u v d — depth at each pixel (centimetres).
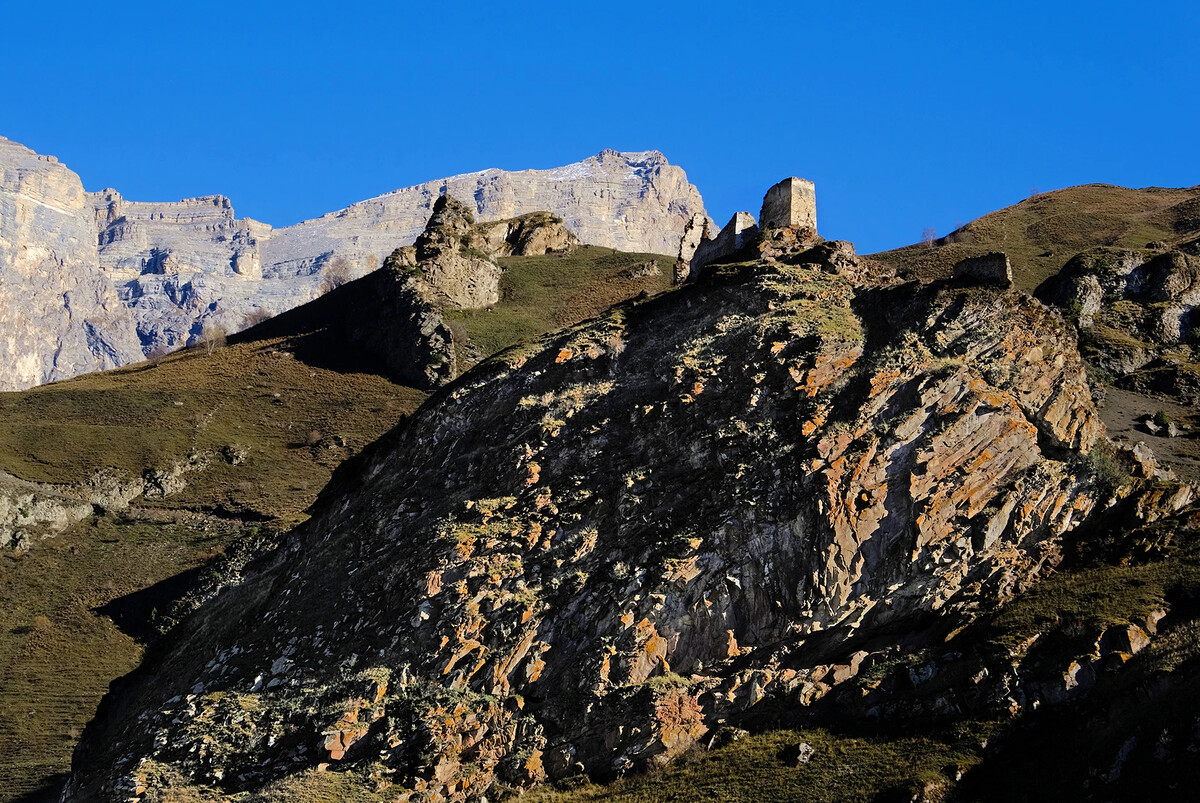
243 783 4516
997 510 4525
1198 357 7362
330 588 5494
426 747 4347
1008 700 3975
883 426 4734
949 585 4441
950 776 3809
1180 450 5753
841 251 6112
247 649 5406
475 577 4888
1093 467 4697
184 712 5059
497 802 4247
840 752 4038
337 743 4456
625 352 5944
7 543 10081
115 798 4606
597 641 4512
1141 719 3675
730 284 5966
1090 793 3575
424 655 4697
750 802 3931
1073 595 4281
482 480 5541
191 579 9338
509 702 4475
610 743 4291
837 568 4425
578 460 5334
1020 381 4891
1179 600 4119
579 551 4834
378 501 6022
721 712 4328
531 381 6050
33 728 7544
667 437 5175
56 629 8938
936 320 5244
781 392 5091
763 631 4444
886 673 4238
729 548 4572
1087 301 8125
